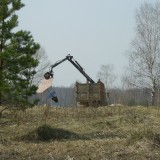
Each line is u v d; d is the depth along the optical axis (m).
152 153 10.97
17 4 15.37
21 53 15.02
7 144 13.55
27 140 15.13
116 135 15.79
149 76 46.75
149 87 46.78
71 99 67.94
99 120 20.06
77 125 19.19
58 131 15.80
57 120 21.20
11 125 19.36
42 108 26.08
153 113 21.59
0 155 11.66
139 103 40.34
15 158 11.30
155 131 12.65
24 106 15.27
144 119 19.44
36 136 15.28
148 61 46.75
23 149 12.54
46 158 11.20
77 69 30.64
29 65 15.15
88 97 29.28
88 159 10.73
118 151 11.36
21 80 15.04
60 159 10.95
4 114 21.77
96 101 29.17
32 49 15.62
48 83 19.84
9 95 14.91
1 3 15.32
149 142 11.79
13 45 15.02
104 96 30.05
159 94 46.47
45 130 15.56
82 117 22.27
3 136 15.25
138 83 47.41
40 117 22.34
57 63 29.20
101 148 11.90
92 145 12.57
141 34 46.97
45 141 14.91
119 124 18.78
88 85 29.36
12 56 14.79
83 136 15.80
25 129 17.83
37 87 15.44
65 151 11.91
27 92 15.04
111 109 23.75
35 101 15.48
